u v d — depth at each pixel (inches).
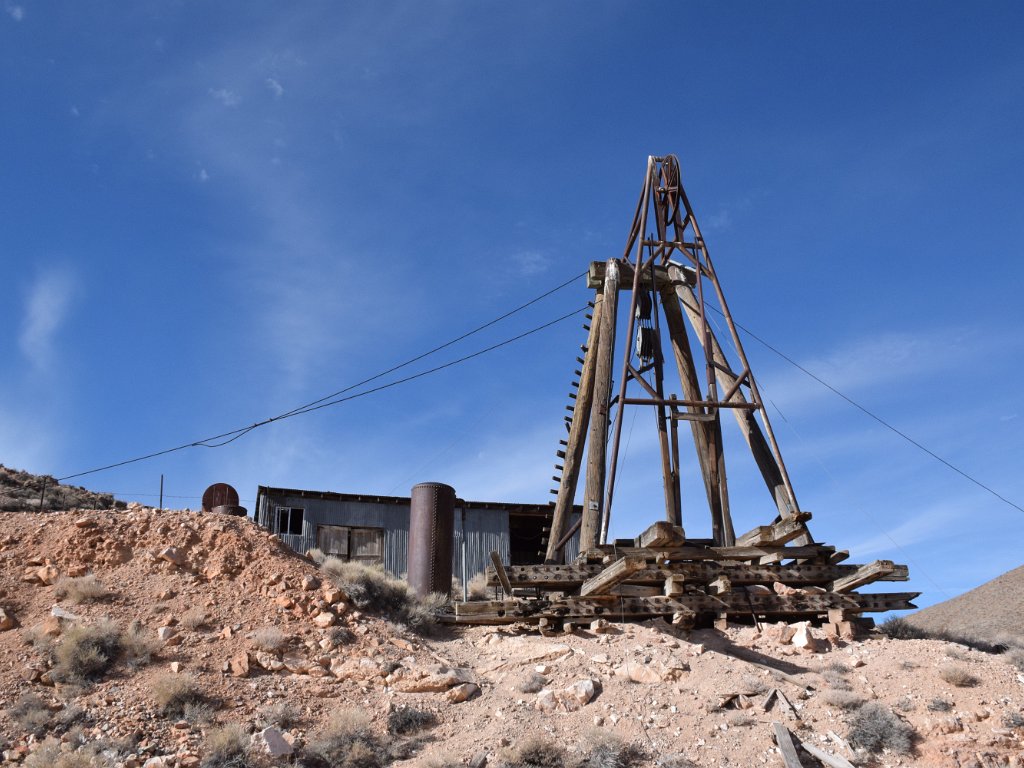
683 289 1019.9
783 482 892.6
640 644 772.6
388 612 829.8
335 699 666.2
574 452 954.1
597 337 999.0
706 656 751.1
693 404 917.8
